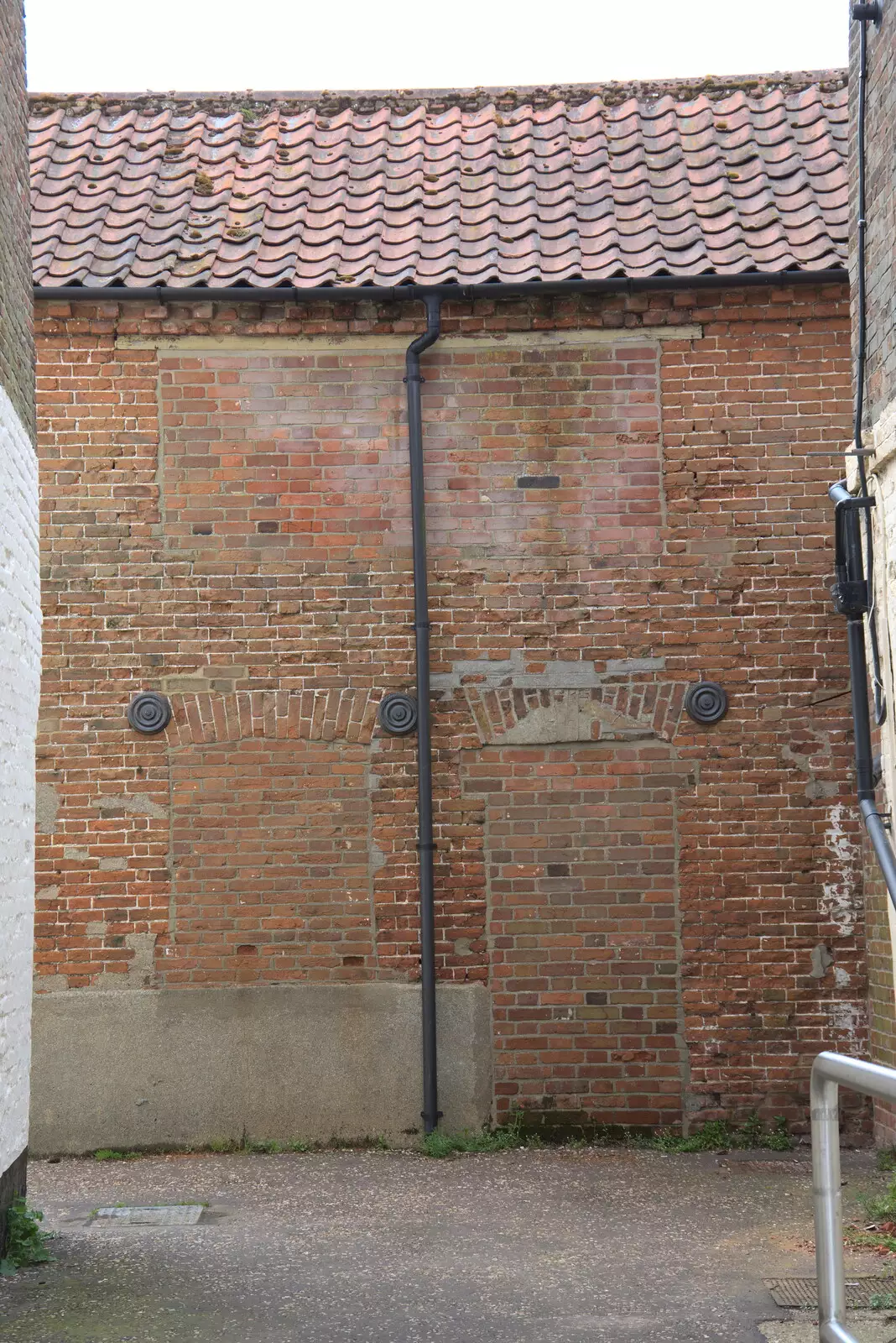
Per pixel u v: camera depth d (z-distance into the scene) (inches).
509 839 350.0
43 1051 345.7
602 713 351.9
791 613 353.1
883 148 294.5
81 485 357.1
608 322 358.3
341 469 358.3
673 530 355.3
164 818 351.6
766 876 347.6
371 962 348.5
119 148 400.2
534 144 399.2
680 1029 344.8
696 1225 265.1
